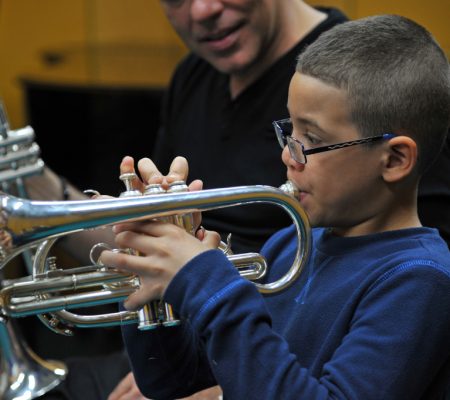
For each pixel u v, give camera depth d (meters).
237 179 6.00
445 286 3.54
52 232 3.45
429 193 5.05
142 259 3.52
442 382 3.76
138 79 12.84
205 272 3.45
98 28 12.90
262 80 5.94
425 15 9.52
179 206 3.52
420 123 3.79
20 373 5.70
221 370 3.38
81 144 10.77
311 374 3.71
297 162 3.79
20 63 12.80
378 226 3.89
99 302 3.75
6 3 12.59
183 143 6.55
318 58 3.75
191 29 5.83
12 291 3.67
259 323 3.43
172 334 4.08
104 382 5.66
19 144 5.84
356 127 3.71
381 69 3.71
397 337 3.45
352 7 10.30
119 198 3.50
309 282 3.98
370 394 3.37
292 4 5.93
